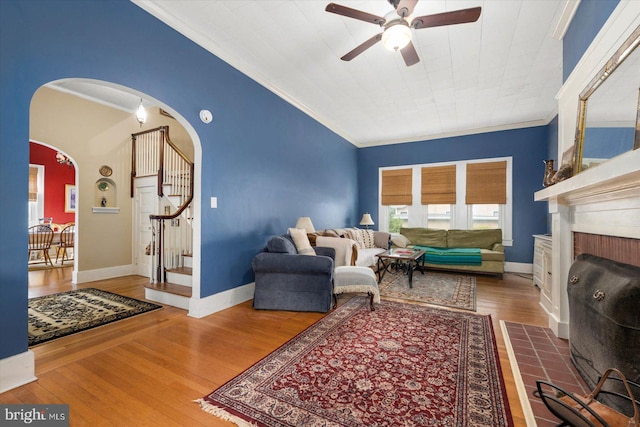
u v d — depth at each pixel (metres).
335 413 1.51
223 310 3.16
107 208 4.68
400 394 1.67
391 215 6.87
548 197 2.41
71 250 6.82
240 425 1.43
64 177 6.99
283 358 2.09
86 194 4.46
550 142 5.02
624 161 1.14
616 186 1.42
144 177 4.91
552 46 2.96
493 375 1.88
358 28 2.77
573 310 1.85
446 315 2.99
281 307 3.12
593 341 1.53
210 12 2.56
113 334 2.50
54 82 1.93
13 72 1.72
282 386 1.75
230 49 3.14
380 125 5.72
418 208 6.46
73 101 4.34
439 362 2.04
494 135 5.70
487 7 2.42
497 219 5.73
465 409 1.55
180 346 2.28
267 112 3.91
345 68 3.50
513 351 2.16
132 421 1.45
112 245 4.76
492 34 2.78
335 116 5.21
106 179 4.75
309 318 2.92
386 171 6.82
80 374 1.87
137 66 2.38
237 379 1.82
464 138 5.98
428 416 1.49
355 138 6.71
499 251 4.89
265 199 3.88
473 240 5.53
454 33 2.77
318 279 3.08
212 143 3.08
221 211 3.19
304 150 4.80
